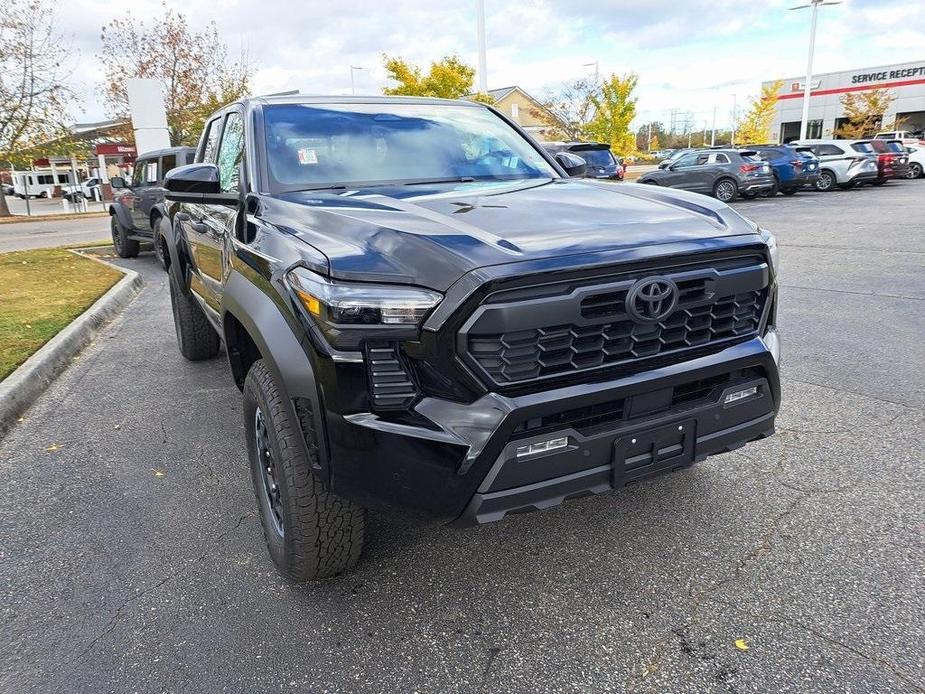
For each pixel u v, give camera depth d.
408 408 2.10
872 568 2.67
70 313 7.28
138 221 11.65
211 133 4.55
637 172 37.75
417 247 2.16
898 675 2.12
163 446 4.12
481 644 2.35
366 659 2.29
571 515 3.15
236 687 2.18
